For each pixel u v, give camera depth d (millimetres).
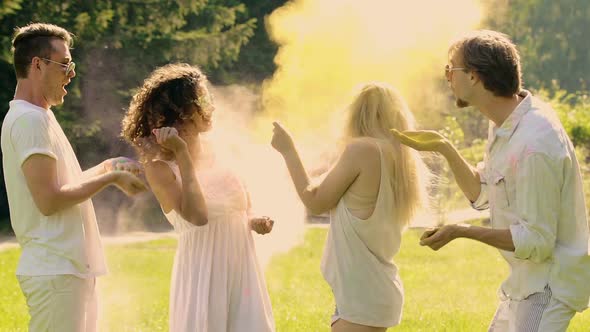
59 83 4410
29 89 4395
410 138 4312
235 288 4527
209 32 26484
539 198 3898
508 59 4039
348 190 4473
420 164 4656
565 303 3994
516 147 3975
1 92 22797
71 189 4230
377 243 4465
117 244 15867
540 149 3896
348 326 4477
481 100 4105
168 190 4398
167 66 4578
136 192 4316
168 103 4414
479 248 14453
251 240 4684
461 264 12602
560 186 3945
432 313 8461
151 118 4441
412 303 9148
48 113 4406
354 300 4434
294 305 8977
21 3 22312
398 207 4543
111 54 24250
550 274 4000
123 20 24391
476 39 4098
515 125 4020
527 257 3938
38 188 4207
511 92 4051
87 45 23531
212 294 4453
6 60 21594
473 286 10523
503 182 4059
